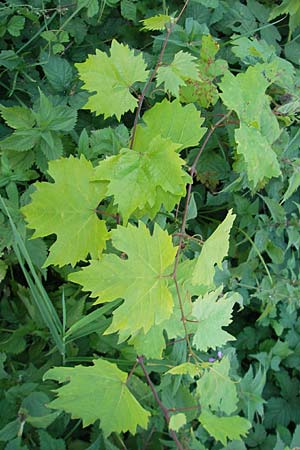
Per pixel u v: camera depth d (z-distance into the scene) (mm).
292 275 1108
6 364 944
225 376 750
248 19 1142
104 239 722
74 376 672
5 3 1058
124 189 697
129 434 901
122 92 755
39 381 895
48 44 1037
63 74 995
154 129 760
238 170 993
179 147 699
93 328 864
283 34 1229
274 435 1050
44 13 1027
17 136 883
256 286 1111
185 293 754
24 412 757
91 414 666
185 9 1098
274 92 1044
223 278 1058
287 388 1145
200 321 723
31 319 966
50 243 938
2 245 841
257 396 997
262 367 1119
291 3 1107
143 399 884
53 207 694
